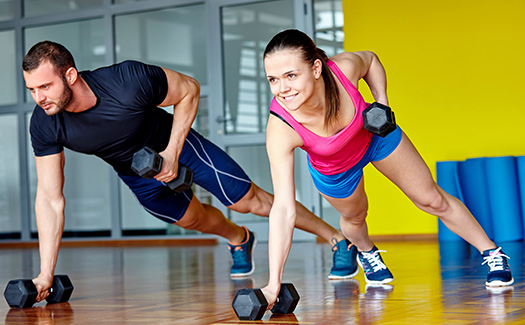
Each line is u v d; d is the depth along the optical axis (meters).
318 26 6.98
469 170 5.93
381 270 2.92
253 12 7.17
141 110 2.62
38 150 2.69
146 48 7.62
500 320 1.87
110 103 2.56
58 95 2.38
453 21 6.34
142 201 3.13
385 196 6.48
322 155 2.27
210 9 7.28
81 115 2.55
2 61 8.19
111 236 7.68
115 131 2.63
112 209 7.65
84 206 7.82
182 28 7.47
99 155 2.77
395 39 6.51
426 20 6.42
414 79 6.46
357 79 2.26
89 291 3.23
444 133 6.38
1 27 8.12
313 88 1.97
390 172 2.43
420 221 6.37
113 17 7.73
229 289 3.07
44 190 2.75
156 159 2.34
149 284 3.46
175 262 4.89
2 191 8.20
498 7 6.22
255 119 7.14
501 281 2.58
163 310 2.45
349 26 6.64
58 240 2.78
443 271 3.33
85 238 7.77
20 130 8.05
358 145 2.29
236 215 7.12
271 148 2.18
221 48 7.25
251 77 7.17
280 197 2.18
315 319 2.07
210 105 7.29
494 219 5.68
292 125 2.14
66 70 2.38
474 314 1.99
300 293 2.74
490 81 6.26
